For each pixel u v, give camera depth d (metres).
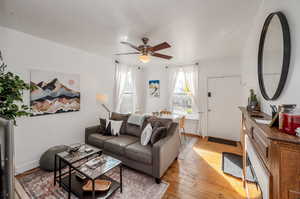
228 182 1.99
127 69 4.58
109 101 3.97
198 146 3.39
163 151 2.03
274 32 1.18
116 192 1.77
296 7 0.87
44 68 2.53
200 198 1.69
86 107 3.31
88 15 1.77
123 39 2.54
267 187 0.81
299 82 0.84
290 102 0.93
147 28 2.12
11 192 0.98
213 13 1.73
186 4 1.55
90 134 2.90
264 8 1.46
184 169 2.34
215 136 4.05
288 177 0.66
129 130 2.91
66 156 1.84
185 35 2.38
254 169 1.21
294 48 0.90
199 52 3.38
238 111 3.72
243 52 3.17
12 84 1.39
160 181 1.99
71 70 2.97
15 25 2.03
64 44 2.80
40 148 2.49
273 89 1.20
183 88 4.51
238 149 3.20
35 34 2.33
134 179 2.05
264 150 0.88
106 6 1.59
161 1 1.50
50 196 1.71
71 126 2.99
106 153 2.55
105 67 3.83
